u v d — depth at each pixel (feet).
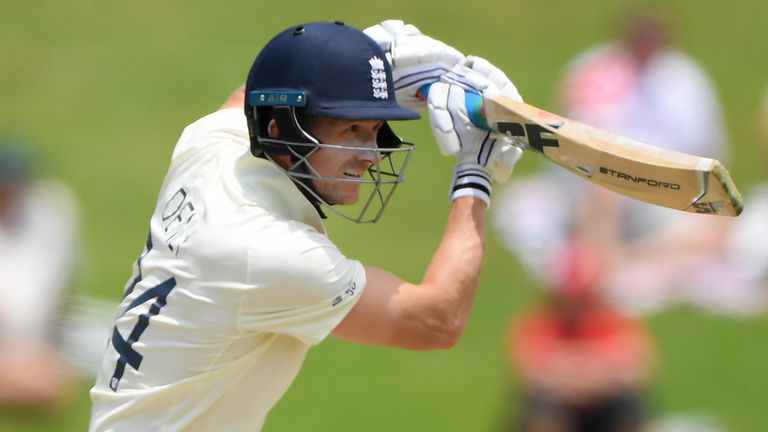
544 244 108.88
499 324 102.06
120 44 152.66
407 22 158.61
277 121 39.86
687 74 112.47
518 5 162.91
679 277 106.01
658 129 110.52
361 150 40.11
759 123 133.80
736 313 104.53
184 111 138.72
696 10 163.63
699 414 89.56
